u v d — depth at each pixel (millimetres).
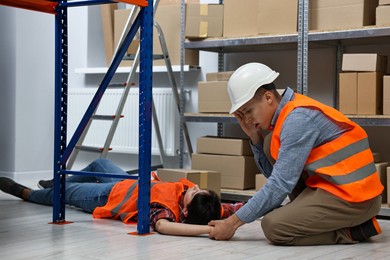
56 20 3047
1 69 5004
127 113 4934
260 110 2557
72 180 3691
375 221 2605
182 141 4223
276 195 2445
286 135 2443
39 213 3307
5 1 2883
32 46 5020
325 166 2502
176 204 2830
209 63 4582
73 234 2719
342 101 3420
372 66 3324
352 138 2545
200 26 4004
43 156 5156
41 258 2223
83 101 5164
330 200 2492
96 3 2895
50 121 5203
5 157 4988
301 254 2342
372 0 3557
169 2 4656
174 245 2488
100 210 3148
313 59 4102
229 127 4469
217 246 2479
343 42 3811
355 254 2355
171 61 4523
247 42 3807
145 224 2742
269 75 2568
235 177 3842
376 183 2568
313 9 3625
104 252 2338
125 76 5047
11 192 3762
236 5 3904
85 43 5242
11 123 4945
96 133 5109
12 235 2682
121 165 5133
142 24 2730
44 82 5133
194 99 4656
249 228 2955
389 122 3264
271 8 3727
